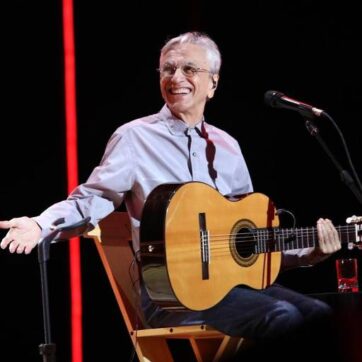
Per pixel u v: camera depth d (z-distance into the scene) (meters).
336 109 14.73
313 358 9.09
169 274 8.78
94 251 14.16
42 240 8.31
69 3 14.05
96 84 14.16
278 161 14.88
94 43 14.19
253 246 9.45
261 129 14.90
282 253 10.16
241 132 14.88
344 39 14.70
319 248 9.76
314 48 14.80
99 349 14.12
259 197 9.70
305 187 14.83
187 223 8.99
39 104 13.84
